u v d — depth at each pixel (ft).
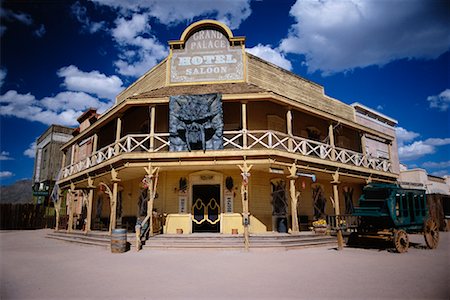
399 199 40.40
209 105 46.37
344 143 72.38
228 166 47.93
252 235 44.42
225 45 57.67
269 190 53.62
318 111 53.88
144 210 56.29
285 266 28.66
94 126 57.82
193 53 57.82
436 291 19.93
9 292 20.47
